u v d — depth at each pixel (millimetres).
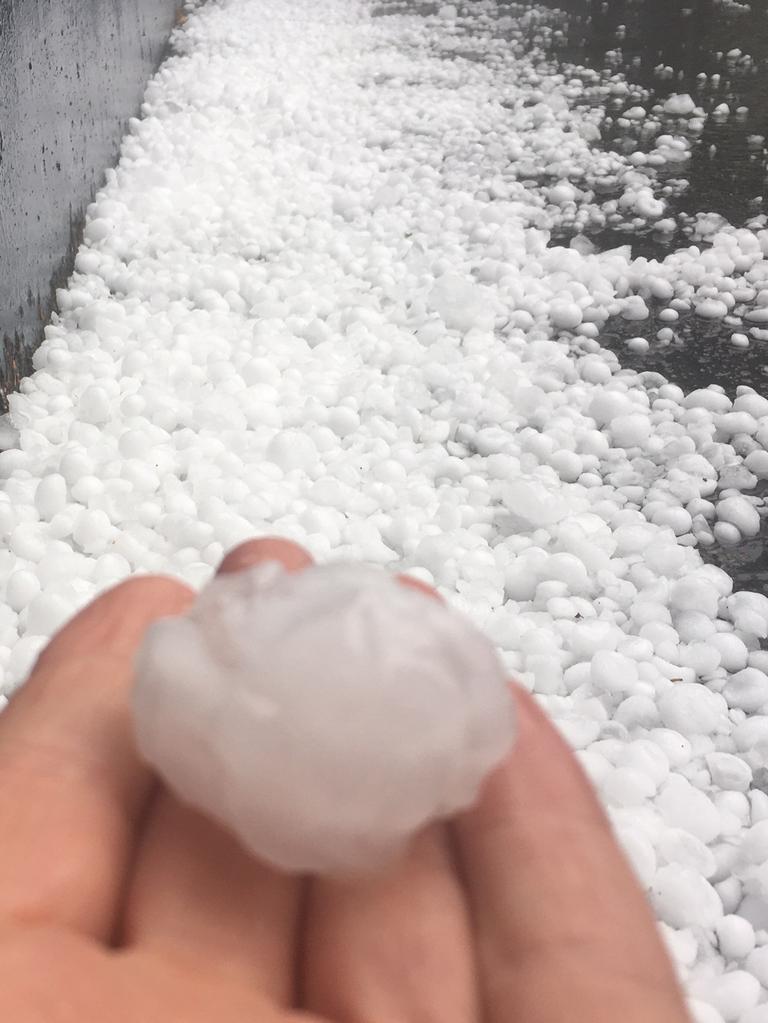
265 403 369
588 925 118
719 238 497
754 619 292
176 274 461
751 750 258
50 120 447
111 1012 98
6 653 271
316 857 114
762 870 226
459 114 664
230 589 125
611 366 413
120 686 139
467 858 127
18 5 404
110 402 360
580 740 255
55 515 318
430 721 111
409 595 122
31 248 409
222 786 113
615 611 300
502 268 467
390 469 340
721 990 203
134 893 123
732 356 421
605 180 574
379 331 422
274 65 757
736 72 738
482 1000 118
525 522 331
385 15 895
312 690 110
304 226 514
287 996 120
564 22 859
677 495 343
